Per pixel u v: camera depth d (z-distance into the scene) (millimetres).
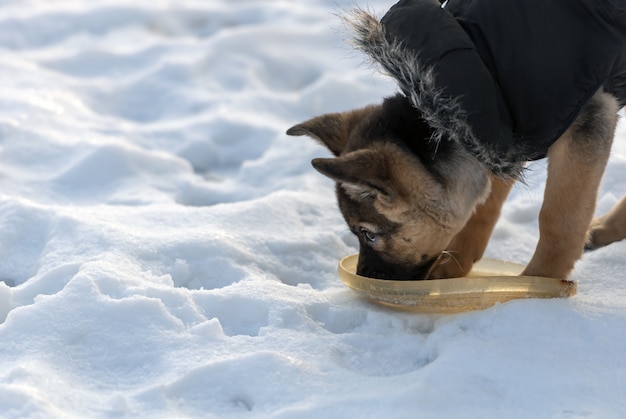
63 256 5461
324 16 11562
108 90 9414
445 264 5430
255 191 7246
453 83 4516
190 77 9672
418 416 3689
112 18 11648
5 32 11141
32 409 3689
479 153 4617
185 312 4730
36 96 8820
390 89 9133
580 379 3945
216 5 12164
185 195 7258
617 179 6867
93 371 4219
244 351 4320
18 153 7582
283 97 9141
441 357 4141
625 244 5754
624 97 5125
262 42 10383
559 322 4469
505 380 3992
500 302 4773
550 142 4766
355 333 4605
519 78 4609
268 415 3787
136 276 5109
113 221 6051
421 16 4750
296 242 5848
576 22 4621
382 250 5059
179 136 8367
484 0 4805
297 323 4688
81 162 7305
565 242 5082
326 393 3912
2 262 5699
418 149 4812
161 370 4203
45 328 4445
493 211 5484
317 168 4375
